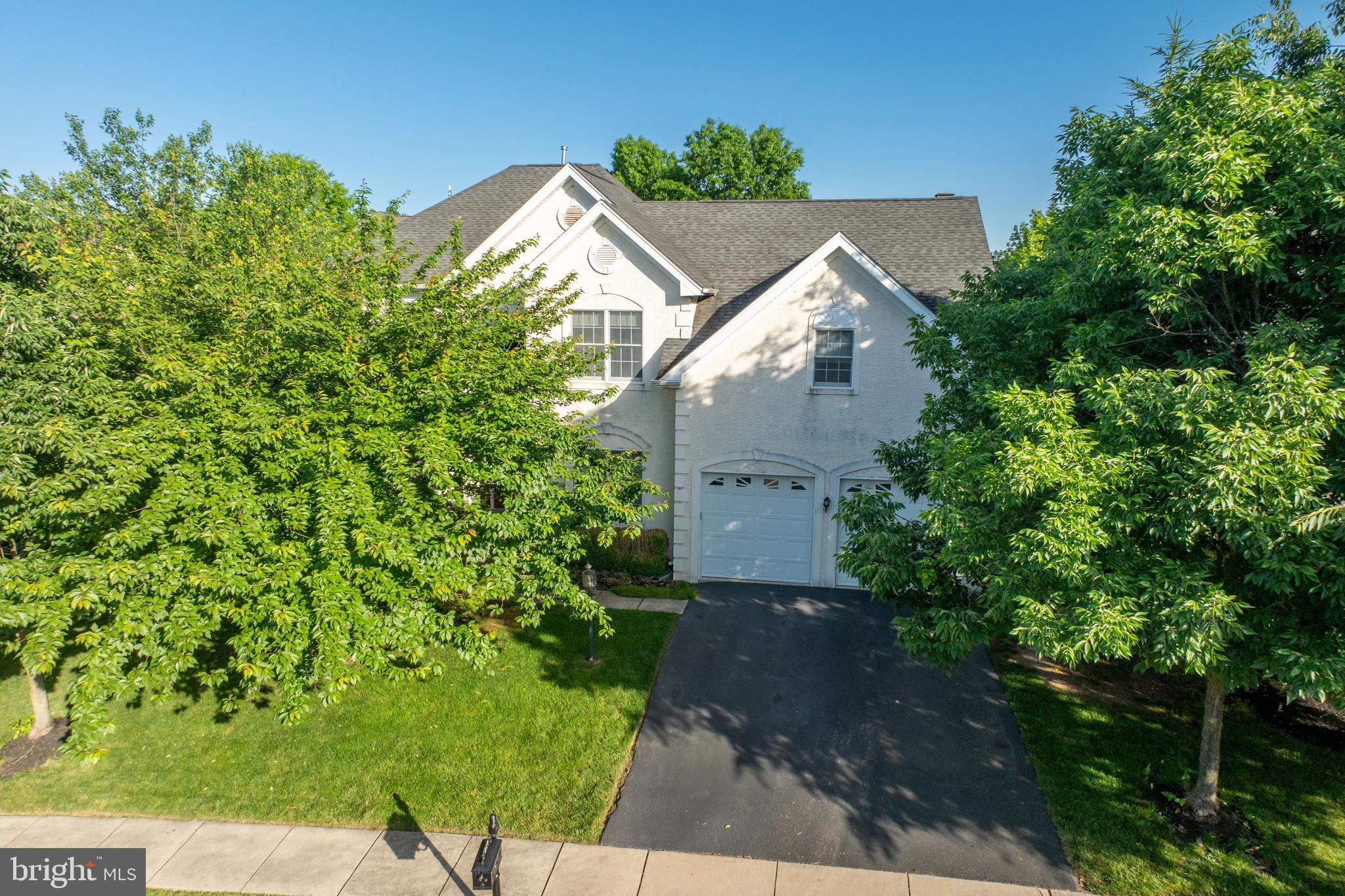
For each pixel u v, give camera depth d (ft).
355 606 25.34
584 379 53.42
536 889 24.20
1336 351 18.86
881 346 46.32
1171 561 19.89
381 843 26.53
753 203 67.51
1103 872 24.61
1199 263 20.94
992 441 23.85
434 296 32.99
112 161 51.01
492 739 32.53
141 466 23.93
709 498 50.47
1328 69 22.52
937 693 36.22
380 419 27.45
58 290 26.63
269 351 29.04
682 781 29.86
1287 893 23.41
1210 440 17.94
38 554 24.70
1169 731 32.53
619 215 51.13
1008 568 21.45
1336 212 20.11
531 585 31.07
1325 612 18.28
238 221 44.88
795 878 24.64
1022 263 49.06
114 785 29.96
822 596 48.42
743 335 47.62
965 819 27.40
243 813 28.25
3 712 34.99
